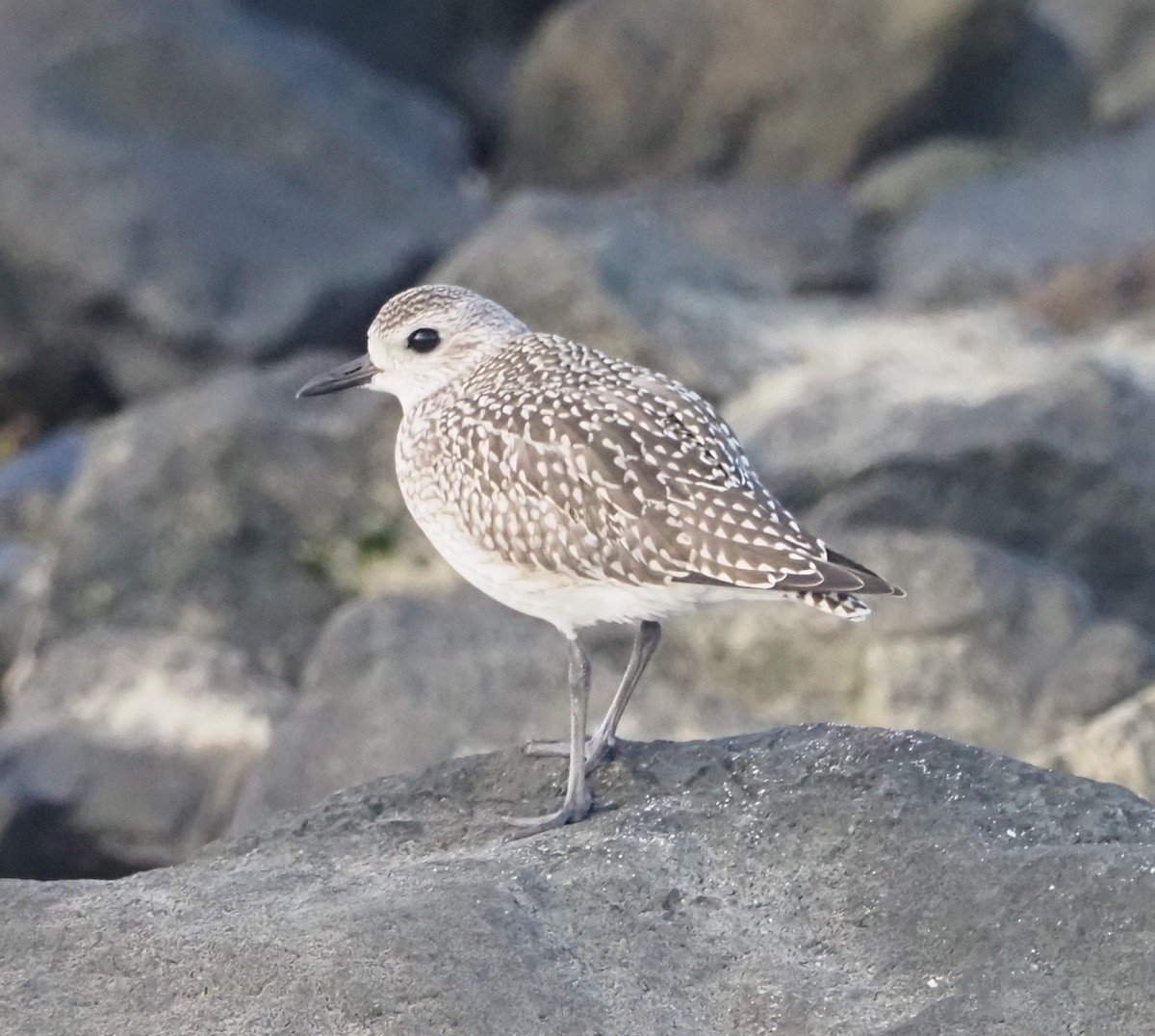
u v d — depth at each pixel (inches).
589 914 293.4
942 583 568.7
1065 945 273.0
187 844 561.0
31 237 946.1
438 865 310.3
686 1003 277.6
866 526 628.4
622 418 329.1
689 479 322.3
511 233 740.7
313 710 545.0
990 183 1064.8
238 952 286.4
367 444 698.8
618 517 321.7
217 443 704.4
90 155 970.7
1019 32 1169.4
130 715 605.3
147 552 700.7
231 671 624.7
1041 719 542.0
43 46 1023.6
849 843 302.8
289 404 714.8
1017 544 648.4
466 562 345.4
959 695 548.4
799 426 661.3
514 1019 271.9
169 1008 279.9
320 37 1262.3
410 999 274.1
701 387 700.7
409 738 527.2
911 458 636.1
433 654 557.6
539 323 718.5
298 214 985.5
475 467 337.7
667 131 1202.0
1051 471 642.8
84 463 747.4
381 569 693.9
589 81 1207.6
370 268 964.0
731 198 1099.9
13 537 812.0
